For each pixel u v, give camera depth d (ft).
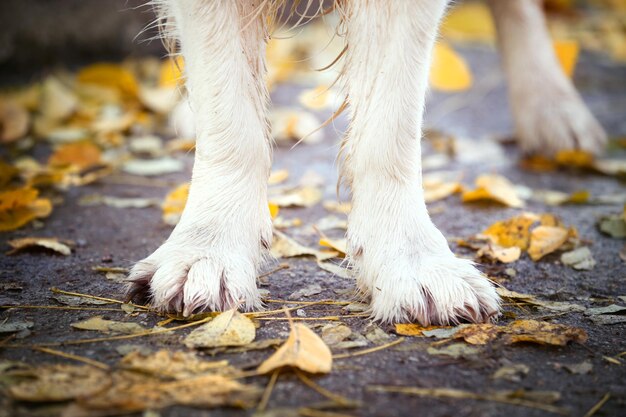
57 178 3.62
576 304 2.87
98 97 4.75
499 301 2.77
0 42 5.36
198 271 2.71
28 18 5.43
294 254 3.11
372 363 2.54
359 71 2.75
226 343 2.57
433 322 2.70
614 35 7.23
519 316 2.80
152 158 4.06
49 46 5.52
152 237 3.26
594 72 6.15
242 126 2.80
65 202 3.57
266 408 2.37
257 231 2.82
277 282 2.94
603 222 3.39
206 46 2.76
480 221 3.44
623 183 3.90
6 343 2.60
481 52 6.61
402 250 2.74
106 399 2.35
